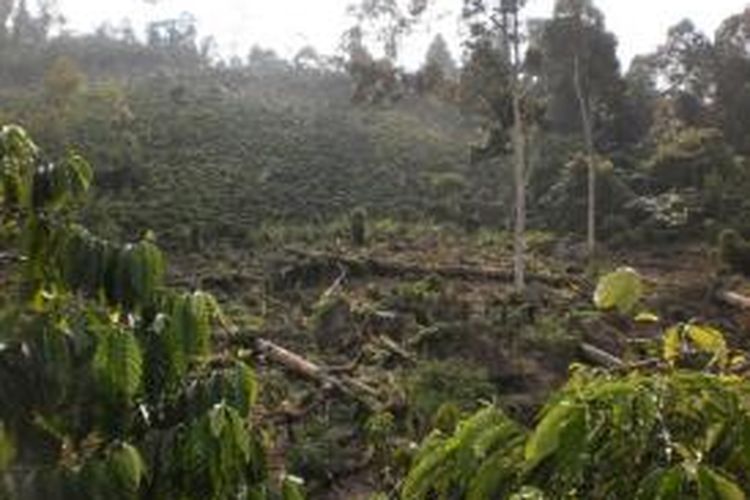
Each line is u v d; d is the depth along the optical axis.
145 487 3.88
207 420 3.83
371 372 21.72
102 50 61.09
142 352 3.95
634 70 44.56
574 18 37.75
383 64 32.41
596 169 36.31
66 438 3.89
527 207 38.06
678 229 34.06
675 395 2.97
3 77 54.06
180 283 28.20
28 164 4.09
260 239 34.12
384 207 39.38
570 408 2.88
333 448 17.69
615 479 2.89
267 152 44.19
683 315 25.94
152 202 36.69
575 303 26.52
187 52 63.78
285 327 24.62
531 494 2.84
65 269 3.98
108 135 42.31
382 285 28.42
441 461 3.14
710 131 38.91
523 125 30.91
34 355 3.81
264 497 4.02
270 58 63.72
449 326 22.69
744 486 2.90
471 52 30.41
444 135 49.88
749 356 3.35
